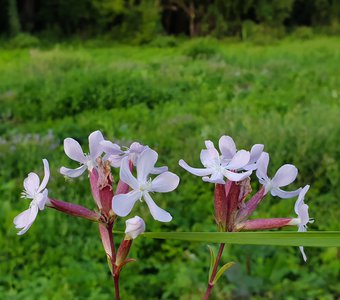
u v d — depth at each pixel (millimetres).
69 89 12719
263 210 6562
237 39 32125
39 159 8055
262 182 1309
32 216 1211
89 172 1340
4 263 5324
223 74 16047
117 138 9844
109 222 1312
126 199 1146
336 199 6883
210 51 22016
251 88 14500
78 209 1311
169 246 5699
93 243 5746
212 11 33156
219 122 9820
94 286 4957
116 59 22250
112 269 1298
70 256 5523
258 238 1015
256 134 8367
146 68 17422
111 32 31203
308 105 12328
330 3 34844
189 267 5215
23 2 33438
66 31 33094
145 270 5594
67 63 18109
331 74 16391
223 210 1320
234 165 1218
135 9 30734
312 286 4883
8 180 7602
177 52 24719
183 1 34062
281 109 12125
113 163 1311
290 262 5090
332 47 25766
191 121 10555
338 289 4934
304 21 36156
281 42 30906
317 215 6449
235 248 5238
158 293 5043
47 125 11008
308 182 7402
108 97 12688
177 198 6652
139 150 1286
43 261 5445
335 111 10227
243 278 4801
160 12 32781
